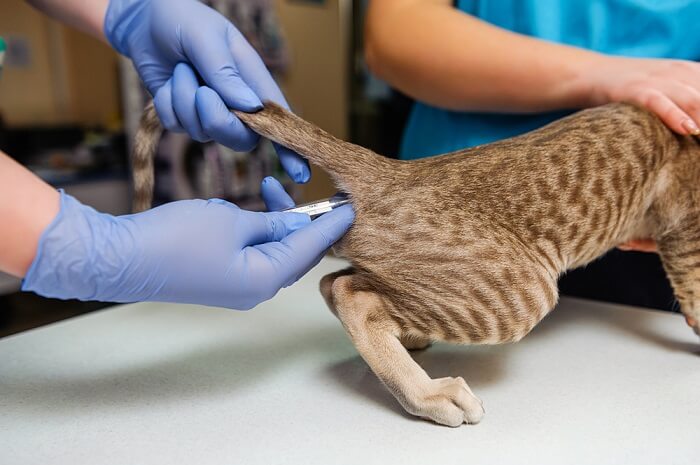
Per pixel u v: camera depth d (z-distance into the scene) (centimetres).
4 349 60
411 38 71
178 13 58
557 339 60
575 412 48
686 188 60
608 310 67
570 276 80
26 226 42
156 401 51
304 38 169
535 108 68
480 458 43
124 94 127
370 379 54
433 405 46
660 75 60
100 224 45
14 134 133
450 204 50
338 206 53
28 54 143
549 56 64
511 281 50
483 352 58
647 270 76
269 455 44
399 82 74
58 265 43
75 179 127
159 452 45
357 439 45
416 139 81
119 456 44
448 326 50
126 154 137
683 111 58
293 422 48
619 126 58
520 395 50
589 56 64
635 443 44
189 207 48
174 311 68
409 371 49
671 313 67
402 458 43
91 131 145
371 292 51
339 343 60
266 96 60
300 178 55
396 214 50
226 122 55
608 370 54
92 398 52
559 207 53
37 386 53
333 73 174
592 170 55
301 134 54
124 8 61
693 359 56
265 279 50
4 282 120
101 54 150
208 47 57
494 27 69
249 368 56
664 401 49
